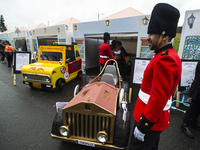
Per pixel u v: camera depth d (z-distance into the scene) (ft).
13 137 7.63
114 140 5.54
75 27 20.93
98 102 5.82
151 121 3.36
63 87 16.12
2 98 12.92
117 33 17.72
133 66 11.57
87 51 23.91
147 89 3.95
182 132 8.16
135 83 11.69
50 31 25.70
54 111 10.60
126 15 19.94
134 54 24.88
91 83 9.04
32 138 7.56
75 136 6.05
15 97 13.19
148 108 3.35
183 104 11.51
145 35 15.56
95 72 23.38
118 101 7.66
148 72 3.78
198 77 7.07
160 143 7.25
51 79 12.73
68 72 15.81
